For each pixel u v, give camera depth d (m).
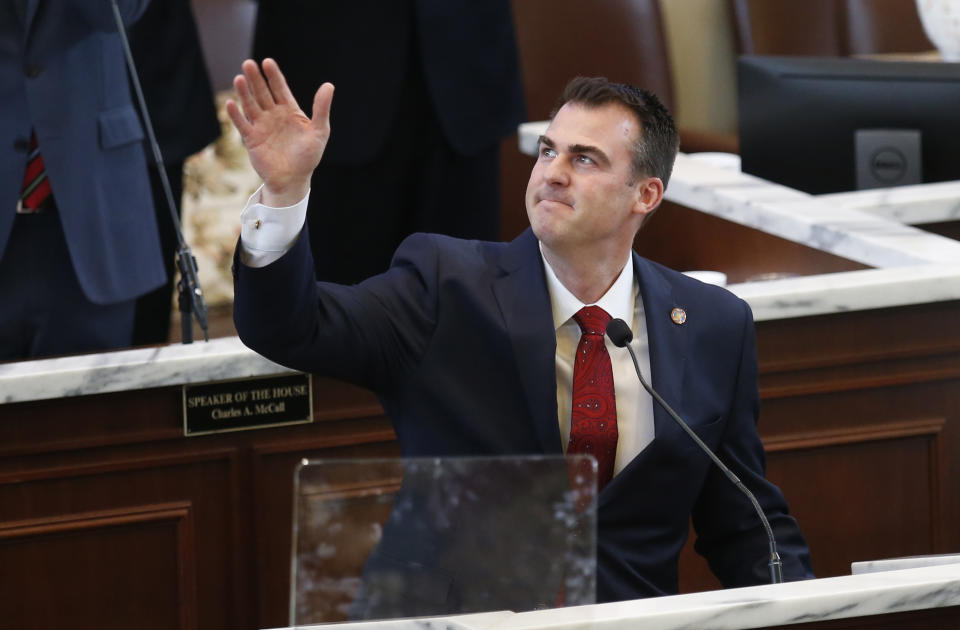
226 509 9.22
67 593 8.95
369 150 11.96
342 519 4.98
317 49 11.82
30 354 10.68
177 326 14.32
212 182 15.46
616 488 7.20
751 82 12.91
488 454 7.21
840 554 10.19
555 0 18.33
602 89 7.29
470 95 12.06
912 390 10.15
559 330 7.49
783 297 9.66
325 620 4.95
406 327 7.28
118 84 10.66
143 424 8.97
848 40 20.69
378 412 9.38
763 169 13.03
